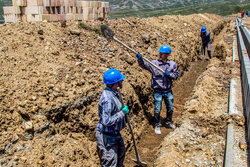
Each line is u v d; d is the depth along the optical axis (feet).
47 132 9.62
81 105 11.34
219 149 11.34
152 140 14.49
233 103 14.58
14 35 13.50
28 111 9.55
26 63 11.78
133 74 16.35
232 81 18.19
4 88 9.97
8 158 8.25
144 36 22.21
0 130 8.75
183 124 13.70
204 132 12.69
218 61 28.12
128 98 13.97
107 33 13.14
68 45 15.26
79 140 10.57
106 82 9.41
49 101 10.43
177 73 14.89
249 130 10.81
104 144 9.59
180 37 29.09
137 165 12.02
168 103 15.07
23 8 16.58
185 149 11.70
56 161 9.05
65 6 18.26
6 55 11.71
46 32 15.30
